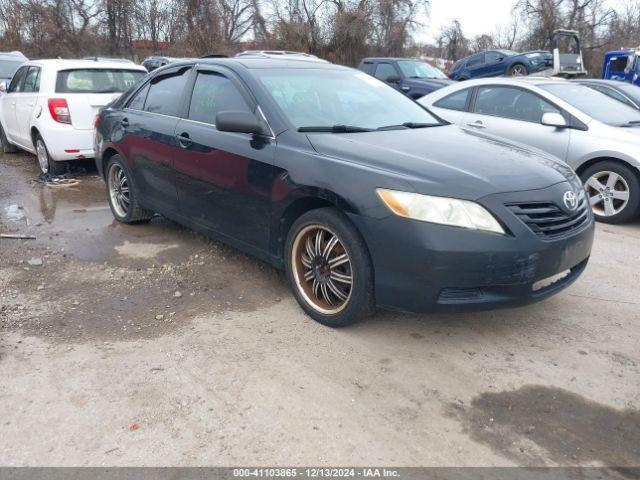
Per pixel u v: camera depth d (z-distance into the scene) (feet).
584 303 13.41
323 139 12.07
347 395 9.66
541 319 12.53
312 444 8.48
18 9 103.76
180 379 10.02
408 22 108.78
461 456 8.30
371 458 8.23
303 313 12.56
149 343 11.21
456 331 11.91
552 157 13.03
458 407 9.41
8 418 8.95
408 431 8.80
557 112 21.67
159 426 8.82
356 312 11.21
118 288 13.73
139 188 17.51
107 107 19.36
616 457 8.34
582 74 63.00
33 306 12.68
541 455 8.36
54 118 24.70
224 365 10.48
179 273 14.66
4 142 32.96
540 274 10.47
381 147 11.69
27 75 28.19
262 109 13.03
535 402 9.58
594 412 9.35
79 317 12.23
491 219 10.01
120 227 18.74
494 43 126.00
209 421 8.95
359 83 15.53
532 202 10.51
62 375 10.08
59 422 8.87
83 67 25.66
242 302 13.10
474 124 23.65
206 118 14.61
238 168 13.07
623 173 19.83
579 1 107.86
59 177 25.72
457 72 72.69
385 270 10.47
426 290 10.16
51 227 18.67
